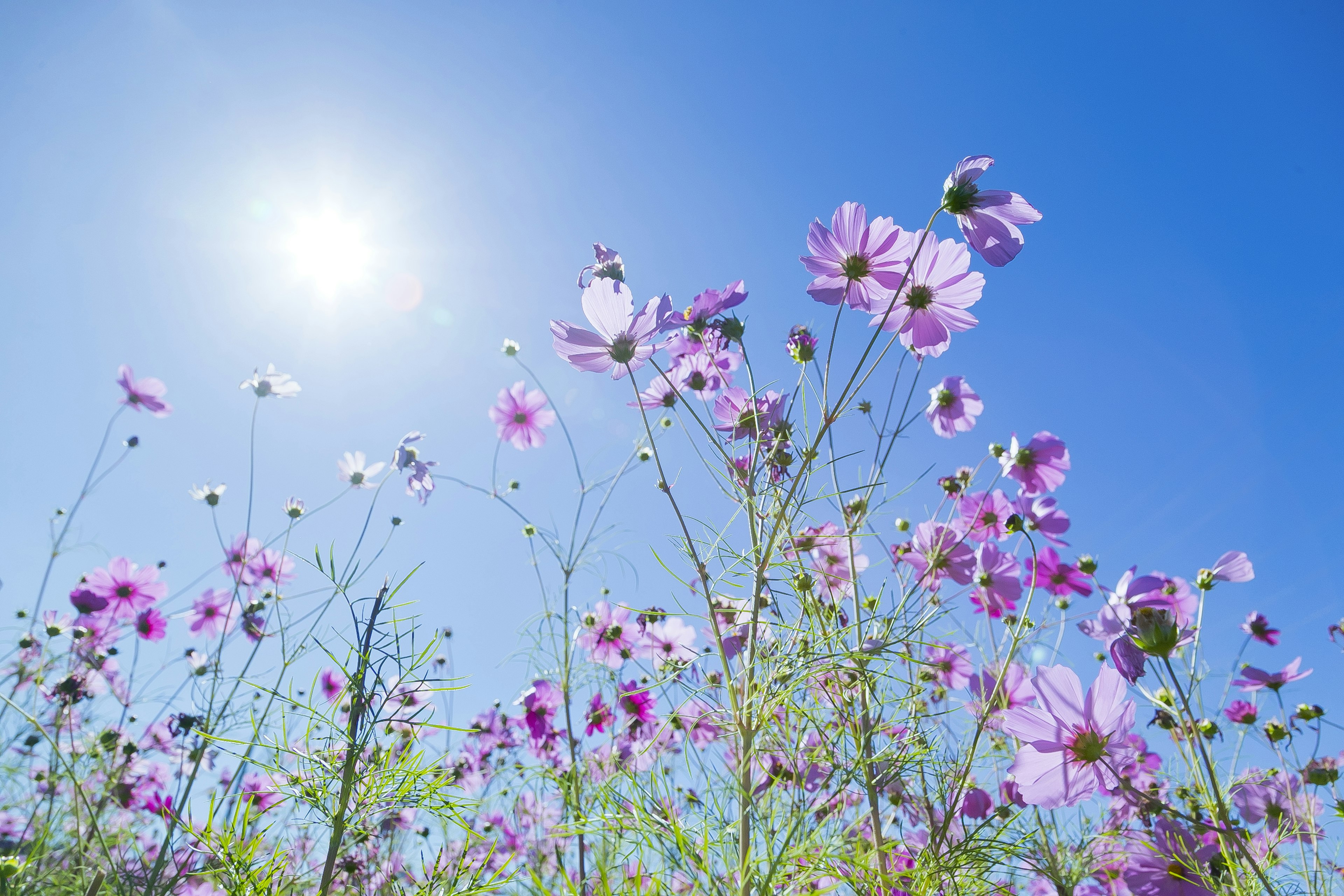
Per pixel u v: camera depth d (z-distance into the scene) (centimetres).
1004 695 63
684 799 52
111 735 84
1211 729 71
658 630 82
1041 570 77
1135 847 57
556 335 53
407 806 49
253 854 46
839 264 54
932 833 51
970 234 52
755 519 51
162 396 123
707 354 64
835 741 53
